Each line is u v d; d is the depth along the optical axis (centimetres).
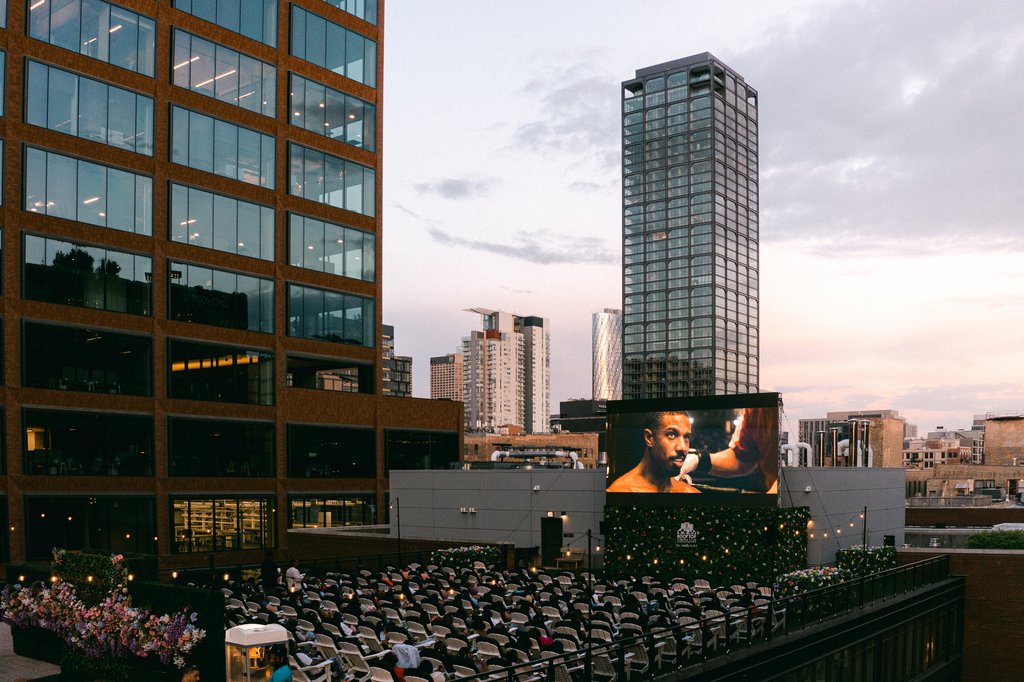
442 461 6397
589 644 1775
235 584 2944
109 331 4509
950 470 14425
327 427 5600
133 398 4584
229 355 5084
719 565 3375
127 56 4691
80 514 4328
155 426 4672
